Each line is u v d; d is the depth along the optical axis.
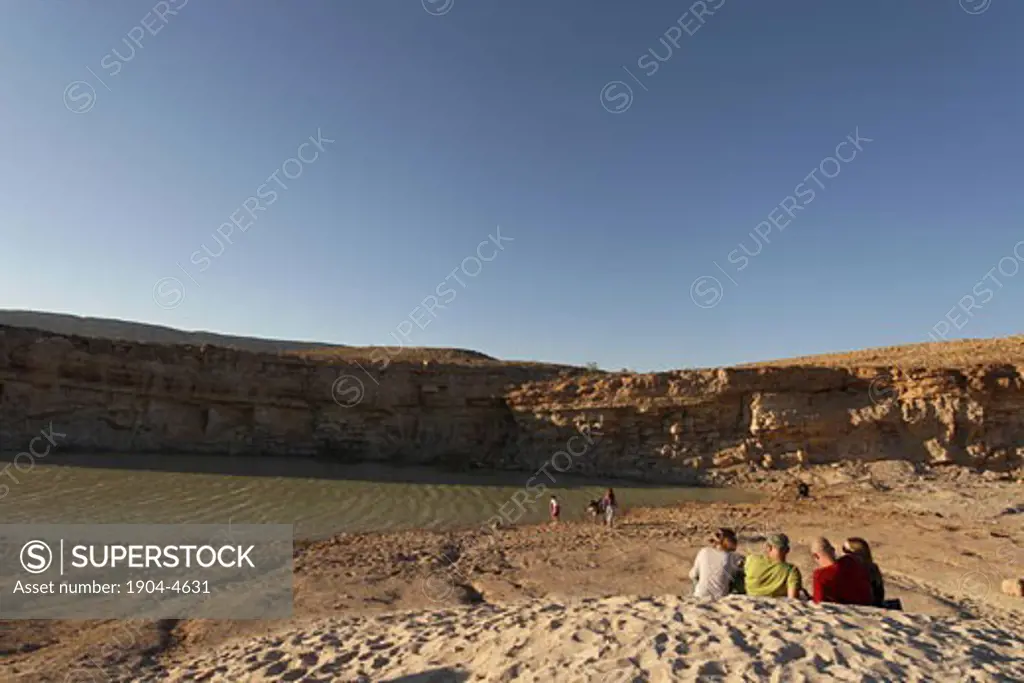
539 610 7.88
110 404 36.00
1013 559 15.56
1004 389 33.66
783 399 37.38
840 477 32.72
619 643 5.87
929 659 5.16
